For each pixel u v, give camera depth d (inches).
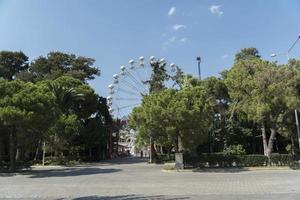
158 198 672.4
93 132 2586.1
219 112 2185.0
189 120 1411.2
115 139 4153.5
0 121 1419.8
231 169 1450.5
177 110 1401.3
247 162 1529.3
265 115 1535.4
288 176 1115.3
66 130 2020.2
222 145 2203.5
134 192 778.8
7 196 758.5
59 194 776.3
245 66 1576.0
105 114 2866.6
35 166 1984.5
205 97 1492.4
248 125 2180.1
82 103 2544.3
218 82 2149.4
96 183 997.8
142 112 1519.4
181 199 648.4
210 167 1523.1
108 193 773.3
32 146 1788.9
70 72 2979.8
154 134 1498.5
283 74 1485.0
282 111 1542.8
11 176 1339.8
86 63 3179.1
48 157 2193.7
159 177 1164.5
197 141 1477.6
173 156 2292.1
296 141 1893.5
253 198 635.5
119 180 1075.3
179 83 2314.2
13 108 1375.5
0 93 1423.5
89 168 1736.0
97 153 2979.8
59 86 2281.0
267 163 1529.3
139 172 1413.6
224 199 629.9
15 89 1449.3
